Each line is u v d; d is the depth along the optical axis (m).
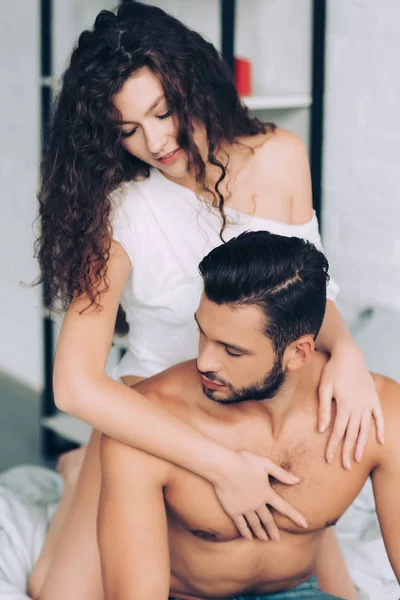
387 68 2.81
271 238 1.37
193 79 1.60
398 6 2.74
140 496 1.46
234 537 1.52
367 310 2.94
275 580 1.58
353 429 1.51
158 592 1.41
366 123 2.89
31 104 3.31
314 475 1.52
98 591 1.71
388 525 1.56
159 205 1.75
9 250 3.56
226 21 2.70
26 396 3.60
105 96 1.55
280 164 1.84
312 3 2.86
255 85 3.12
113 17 1.58
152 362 1.89
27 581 1.84
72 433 3.18
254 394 1.43
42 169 1.71
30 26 3.25
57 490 2.29
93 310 1.64
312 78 2.91
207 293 1.35
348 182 2.98
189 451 1.45
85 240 1.66
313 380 1.58
